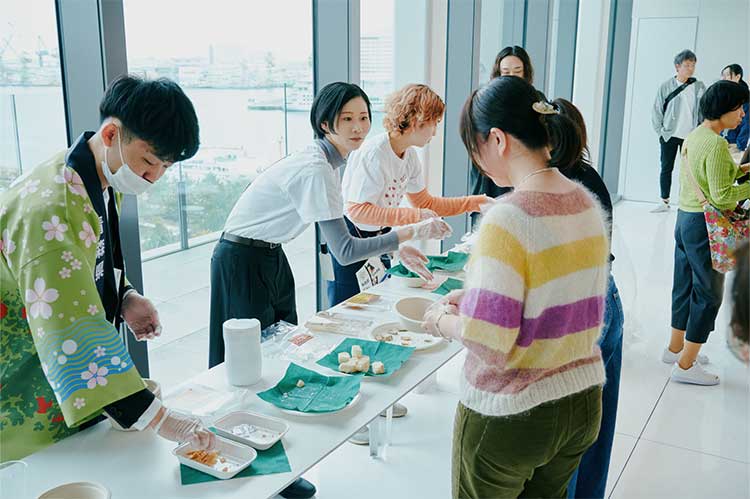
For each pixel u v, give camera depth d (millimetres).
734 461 2834
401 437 2871
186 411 1658
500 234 1313
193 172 2900
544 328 1373
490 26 5199
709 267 3355
